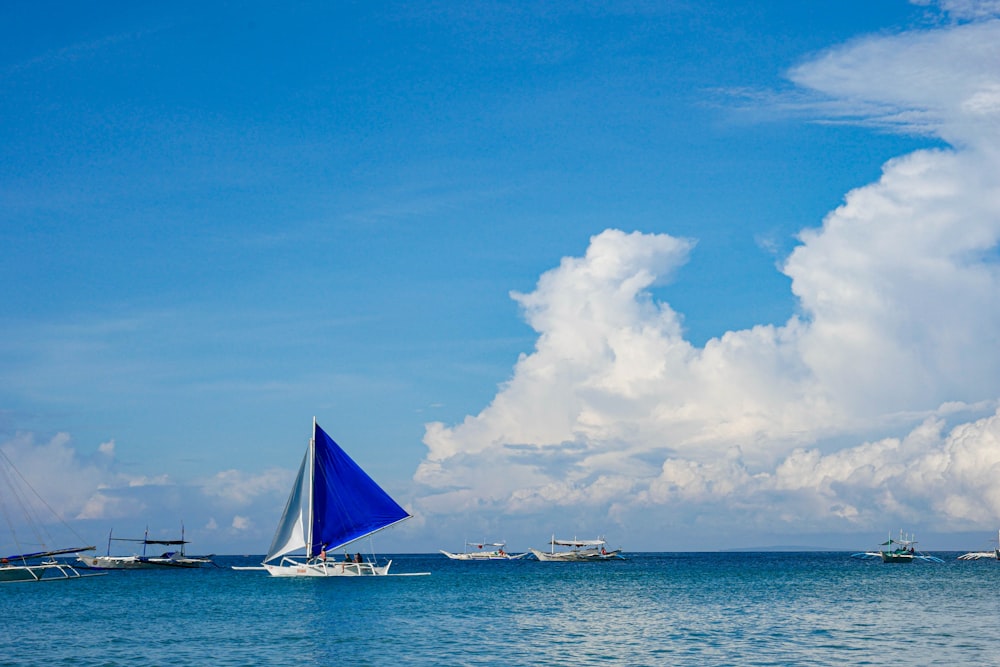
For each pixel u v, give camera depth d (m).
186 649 52.75
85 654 50.94
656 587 114.19
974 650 51.53
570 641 56.28
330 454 109.94
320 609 77.75
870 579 137.00
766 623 66.38
